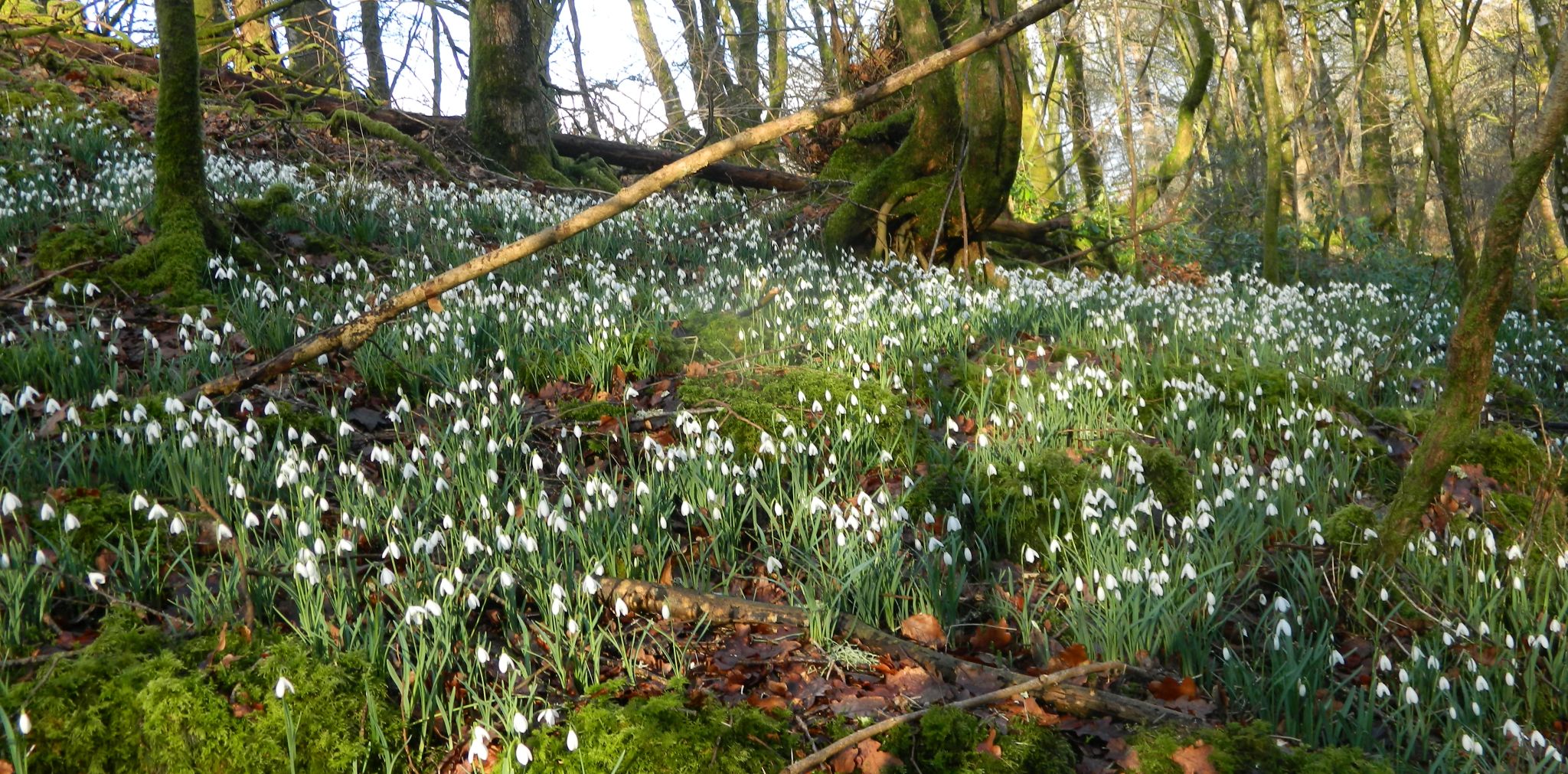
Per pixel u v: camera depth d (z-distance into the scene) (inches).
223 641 124.5
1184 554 168.1
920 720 129.8
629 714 122.4
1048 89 732.7
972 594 173.3
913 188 413.4
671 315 291.4
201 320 218.2
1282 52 741.9
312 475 165.6
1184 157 568.4
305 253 312.8
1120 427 230.8
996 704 137.1
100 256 270.8
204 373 215.5
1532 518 182.4
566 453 210.5
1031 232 495.5
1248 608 174.1
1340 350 316.8
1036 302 316.2
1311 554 179.3
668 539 169.9
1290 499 196.2
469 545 140.3
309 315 258.1
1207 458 222.4
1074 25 656.4
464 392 229.5
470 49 523.8
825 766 124.0
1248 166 818.8
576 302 276.4
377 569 149.1
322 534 143.4
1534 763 126.0
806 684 140.2
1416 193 778.8
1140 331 316.2
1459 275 357.4
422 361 237.6
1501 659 150.9
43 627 125.5
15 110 389.4
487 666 134.2
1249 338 305.4
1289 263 581.6
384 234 350.3
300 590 131.3
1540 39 346.9
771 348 274.1
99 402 161.9
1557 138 150.9
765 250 400.5
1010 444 216.5
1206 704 138.9
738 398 228.8
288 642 124.6
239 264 285.3
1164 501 206.2
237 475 169.3
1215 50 566.6
